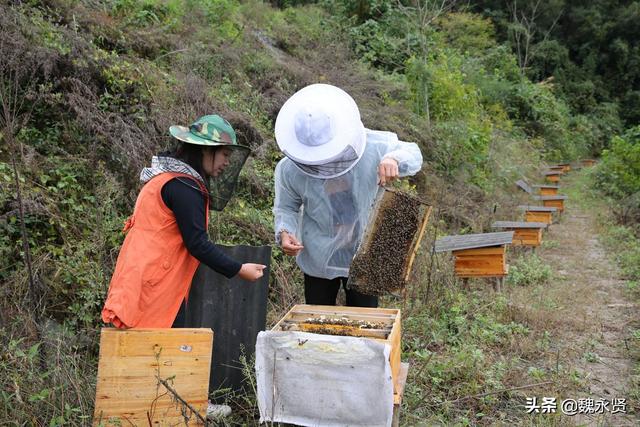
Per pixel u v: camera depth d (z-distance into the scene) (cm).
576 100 3606
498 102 2264
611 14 3975
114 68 568
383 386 254
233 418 330
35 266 402
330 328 286
